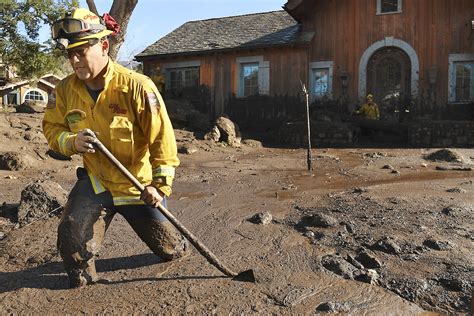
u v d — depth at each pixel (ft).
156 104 11.78
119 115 11.78
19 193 24.76
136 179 11.94
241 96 69.77
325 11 65.31
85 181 12.49
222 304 11.22
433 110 60.80
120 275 13.05
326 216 17.92
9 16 68.95
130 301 11.44
